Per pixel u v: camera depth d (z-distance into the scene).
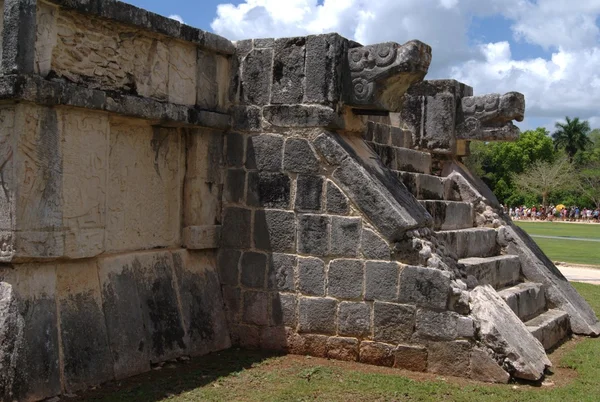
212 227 7.26
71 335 5.44
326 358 6.82
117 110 5.85
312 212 6.95
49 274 5.37
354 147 7.21
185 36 6.71
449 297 6.32
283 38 7.19
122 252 6.28
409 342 6.44
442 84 9.93
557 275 9.60
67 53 5.50
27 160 5.08
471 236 8.90
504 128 9.78
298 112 7.03
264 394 5.58
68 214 5.42
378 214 6.60
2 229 5.06
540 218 60.84
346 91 7.09
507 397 5.64
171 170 6.94
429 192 9.16
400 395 5.61
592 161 75.69
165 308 6.55
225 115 7.32
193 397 5.43
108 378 5.71
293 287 7.01
